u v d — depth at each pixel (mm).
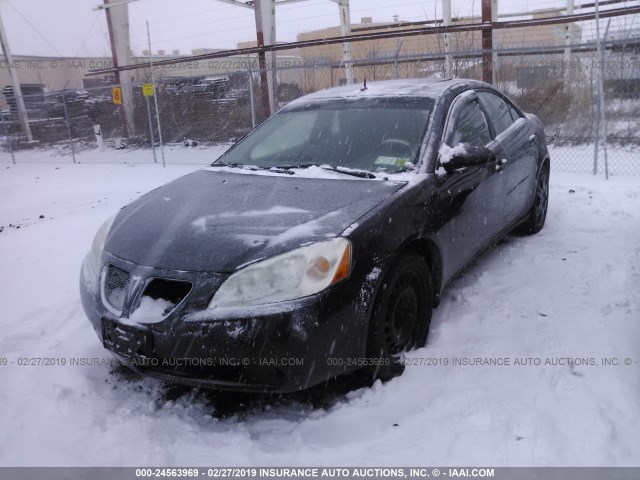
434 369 3025
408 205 3047
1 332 3887
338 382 2992
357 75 14555
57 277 4949
